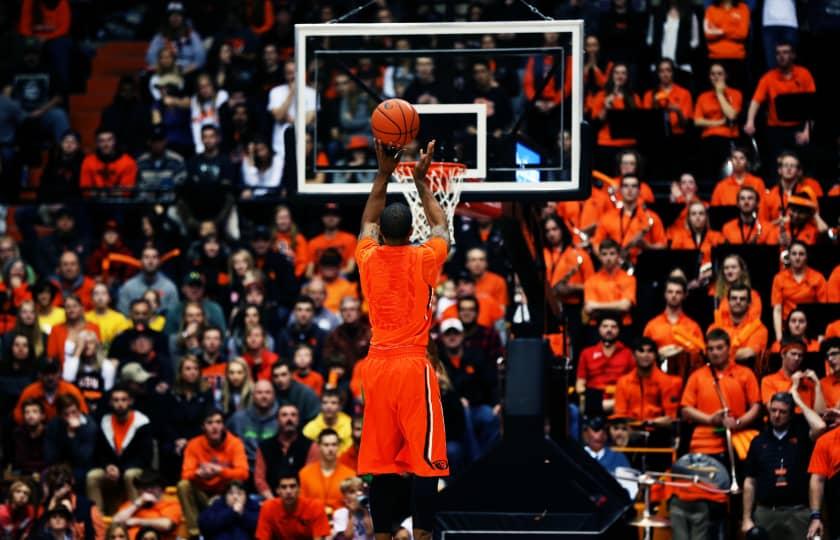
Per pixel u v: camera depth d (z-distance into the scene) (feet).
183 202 88.58
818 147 89.51
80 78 109.70
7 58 106.93
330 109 85.20
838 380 67.21
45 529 66.28
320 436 68.74
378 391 40.91
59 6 109.40
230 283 83.97
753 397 69.05
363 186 50.44
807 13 98.02
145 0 115.24
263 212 91.45
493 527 48.73
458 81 78.33
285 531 66.49
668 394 70.85
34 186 100.01
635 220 82.84
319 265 85.87
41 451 73.67
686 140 89.97
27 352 78.23
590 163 49.29
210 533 67.31
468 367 71.77
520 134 51.24
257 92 99.04
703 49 96.37
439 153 50.16
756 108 90.94
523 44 64.13
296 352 75.00
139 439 72.18
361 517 66.44
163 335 78.79
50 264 89.56
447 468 40.75
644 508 64.44
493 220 50.65
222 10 111.96
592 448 67.21
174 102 99.09
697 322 76.69
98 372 77.51
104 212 92.73
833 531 62.85
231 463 70.49
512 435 48.91
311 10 106.01
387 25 50.29
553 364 54.90
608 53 95.61
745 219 81.87
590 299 78.79
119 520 69.77
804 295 76.48
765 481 63.87
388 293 41.16
